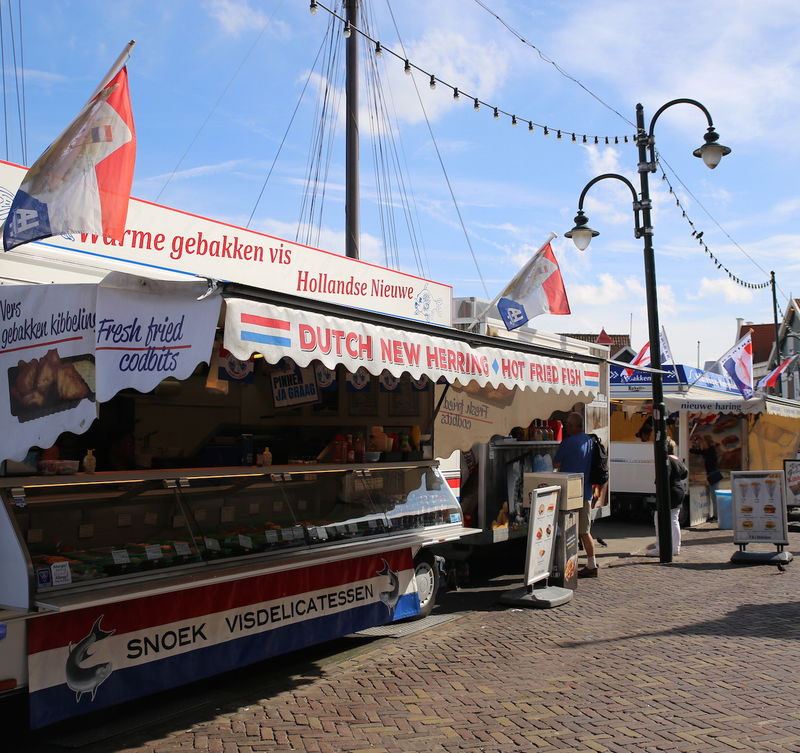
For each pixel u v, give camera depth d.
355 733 4.94
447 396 9.01
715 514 17.59
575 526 9.44
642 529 15.76
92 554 5.02
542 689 5.74
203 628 5.48
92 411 4.60
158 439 7.59
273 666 6.37
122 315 4.62
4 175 5.61
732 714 5.20
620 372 16.92
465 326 10.79
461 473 9.64
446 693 5.68
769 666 6.24
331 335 5.18
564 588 9.04
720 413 17.19
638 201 11.75
